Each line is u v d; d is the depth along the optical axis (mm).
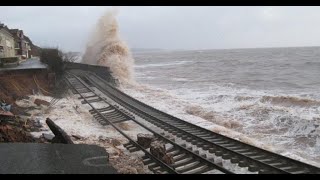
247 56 132000
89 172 9125
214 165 11266
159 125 17188
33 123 16922
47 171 9125
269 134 18688
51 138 13859
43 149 11039
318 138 17516
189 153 12609
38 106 21328
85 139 15055
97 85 29328
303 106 23766
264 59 104000
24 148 11148
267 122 20672
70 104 22969
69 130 16500
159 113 19906
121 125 17875
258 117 21766
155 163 11883
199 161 11977
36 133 15289
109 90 28172
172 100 28062
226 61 98438
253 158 11555
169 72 62500
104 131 16891
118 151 13430
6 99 20094
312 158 15031
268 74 54312
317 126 18734
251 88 36594
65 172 9078
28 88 25422
